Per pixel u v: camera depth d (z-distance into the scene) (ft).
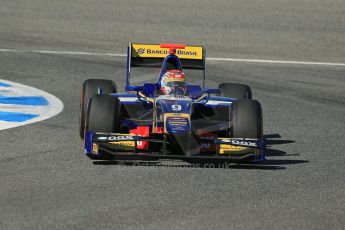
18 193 98.99
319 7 324.19
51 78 200.75
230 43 264.52
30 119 150.71
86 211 92.27
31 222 87.56
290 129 152.66
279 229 88.74
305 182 110.83
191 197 100.12
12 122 147.02
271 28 288.10
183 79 127.85
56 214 90.74
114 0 320.50
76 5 309.42
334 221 92.53
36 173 109.70
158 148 124.26
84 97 133.90
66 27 275.39
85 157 120.78
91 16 293.02
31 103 167.94
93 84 135.44
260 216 93.20
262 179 111.45
